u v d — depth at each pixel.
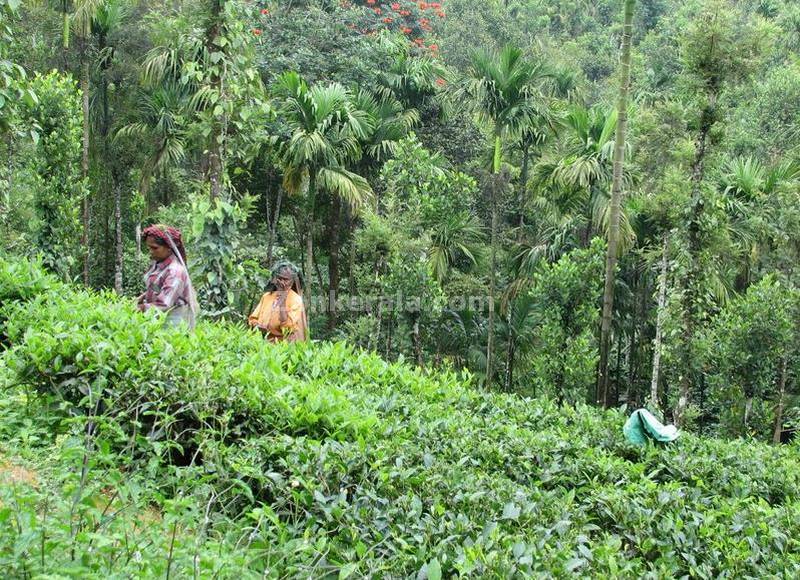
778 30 12.30
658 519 4.85
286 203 21.59
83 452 3.18
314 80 20.19
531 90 15.83
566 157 16.91
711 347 16.30
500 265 20.22
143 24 19.33
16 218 16.12
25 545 2.49
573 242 17.45
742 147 24.16
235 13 9.19
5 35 7.55
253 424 4.80
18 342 5.52
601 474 5.82
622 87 11.95
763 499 6.29
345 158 19.12
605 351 12.32
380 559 3.48
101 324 5.35
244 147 9.70
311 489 4.03
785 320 15.68
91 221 22.81
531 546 3.60
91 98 20.62
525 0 48.34
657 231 17.28
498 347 18.42
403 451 4.82
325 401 5.09
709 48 12.27
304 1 23.34
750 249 17.03
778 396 17.92
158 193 23.83
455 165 22.47
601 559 3.91
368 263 18.52
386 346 17.94
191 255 9.15
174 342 5.20
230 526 3.66
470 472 5.05
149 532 3.11
